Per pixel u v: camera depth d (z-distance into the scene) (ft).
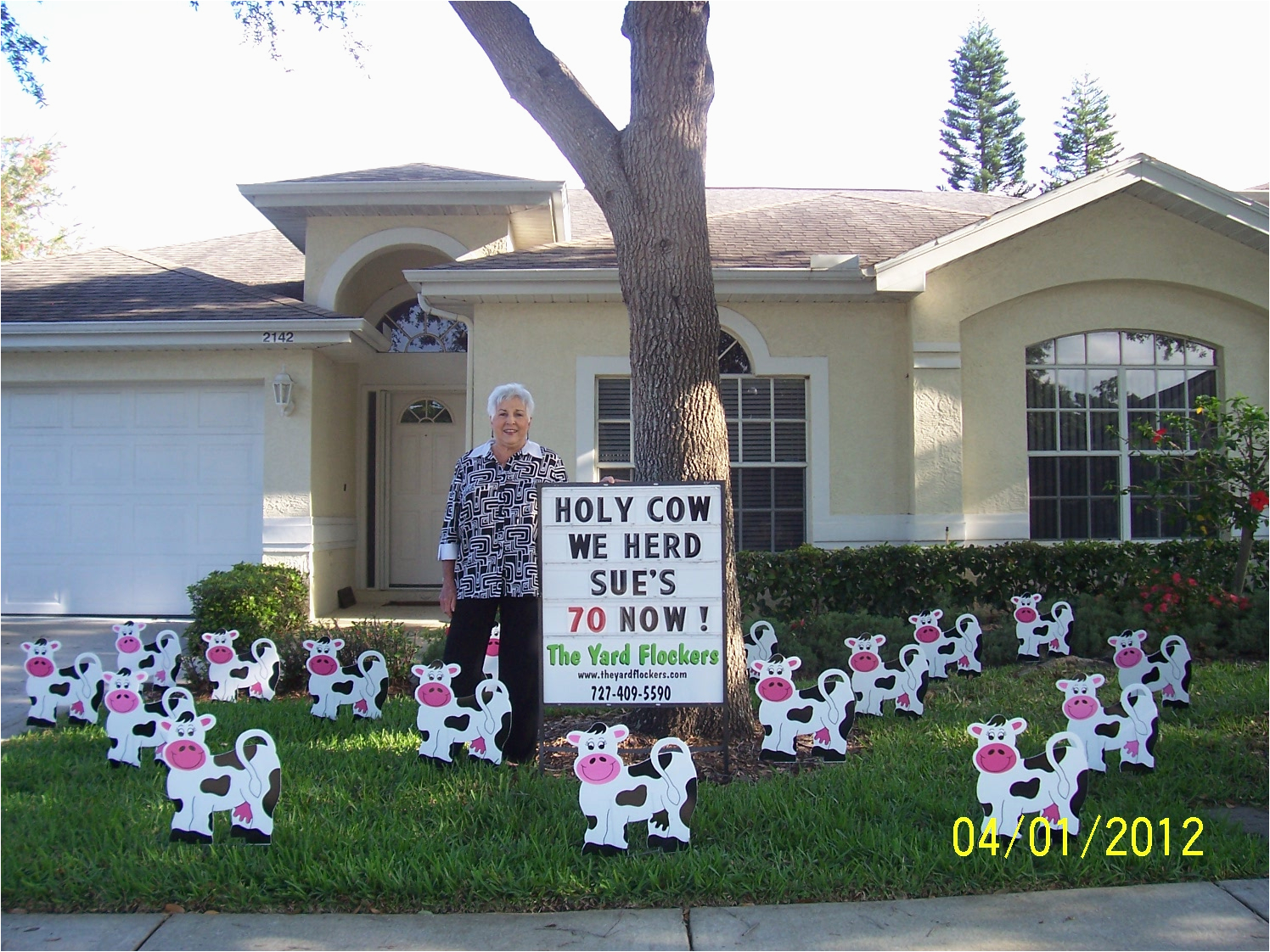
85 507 36.06
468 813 14.16
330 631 24.49
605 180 18.60
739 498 33.58
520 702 16.84
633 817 13.02
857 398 33.32
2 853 13.08
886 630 25.32
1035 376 33.76
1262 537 32.78
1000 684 22.48
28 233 85.81
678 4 17.60
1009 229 31.22
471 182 37.17
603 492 15.92
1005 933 11.23
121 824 14.15
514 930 11.43
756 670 16.88
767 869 12.42
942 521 32.37
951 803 14.26
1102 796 15.11
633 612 15.81
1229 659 25.27
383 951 10.94
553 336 33.04
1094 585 30.40
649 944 11.06
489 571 16.74
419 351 42.39
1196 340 33.94
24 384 36.04
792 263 33.01
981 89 146.30
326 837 13.30
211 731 18.72
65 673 20.58
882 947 10.93
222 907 12.03
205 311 35.40
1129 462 33.73
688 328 17.93
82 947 11.07
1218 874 12.60
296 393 35.32
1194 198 31.81
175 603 35.73
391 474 42.45
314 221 39.19
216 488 35.88
